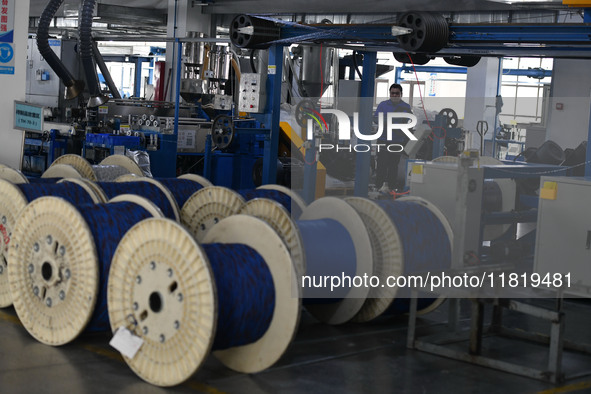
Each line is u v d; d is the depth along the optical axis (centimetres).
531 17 1429
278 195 669
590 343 577
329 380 473
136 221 518
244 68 1404
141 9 1886
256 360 469
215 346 455
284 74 1146
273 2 1677
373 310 587
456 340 566
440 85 2548
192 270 427
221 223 489
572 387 481
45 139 1277
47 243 507
